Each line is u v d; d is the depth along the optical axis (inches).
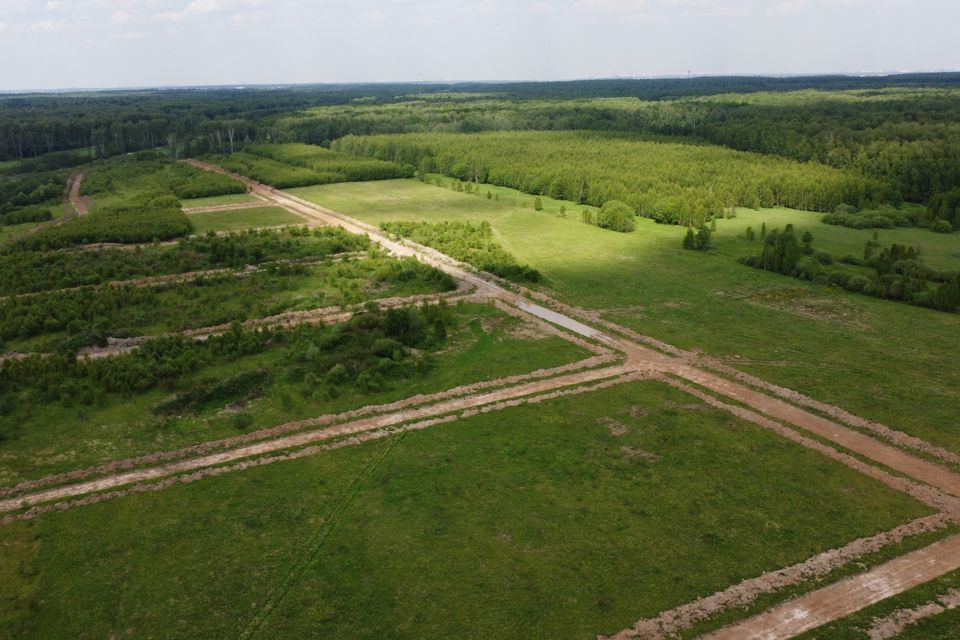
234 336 2696.9
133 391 2320.4
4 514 1676.9
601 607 1365.7
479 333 2878.9
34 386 2319.1
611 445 1977.1
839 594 1393.9
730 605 1366.9
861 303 3284.9
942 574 1446.9
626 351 2684.5
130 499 1733.5
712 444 1977.1
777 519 1633.9
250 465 1887.3
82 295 3233.3
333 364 2487.7
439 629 1315.2
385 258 3998.5
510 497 1731.1
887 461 1888.5
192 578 1456.7
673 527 1608.0
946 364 2544.3
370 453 1946.4
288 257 4025.6
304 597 1397.6
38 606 1382.9
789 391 2309.3
